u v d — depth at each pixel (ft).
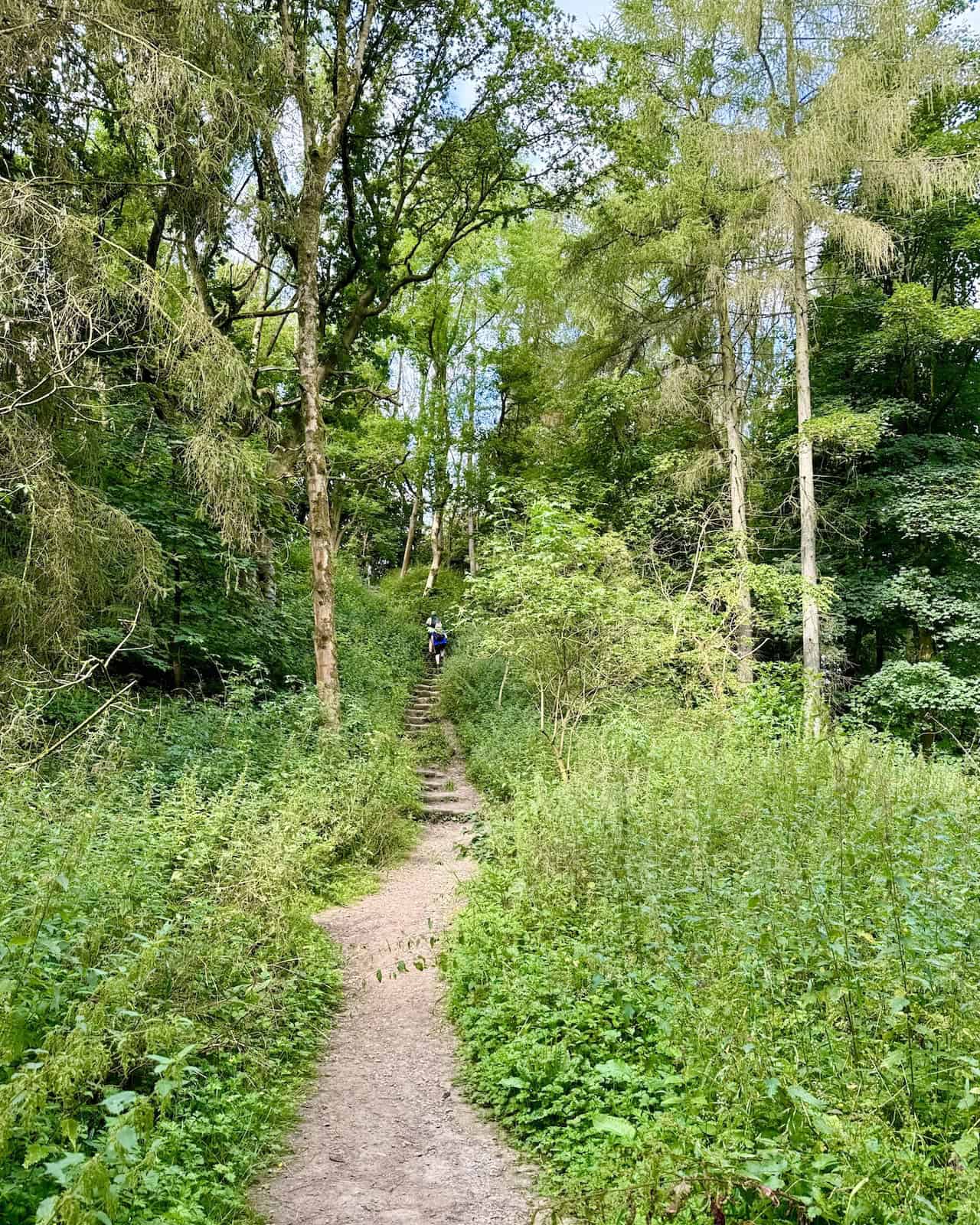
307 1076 16.22
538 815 25.39
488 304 91.91
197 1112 12.84
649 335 62.28
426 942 23.67
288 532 49.62
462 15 47.60
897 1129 10.26
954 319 55.36
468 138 50.70
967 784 24.04
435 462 93.56
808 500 54.34
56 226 23.56
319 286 53.47
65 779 21.27
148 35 28.35
